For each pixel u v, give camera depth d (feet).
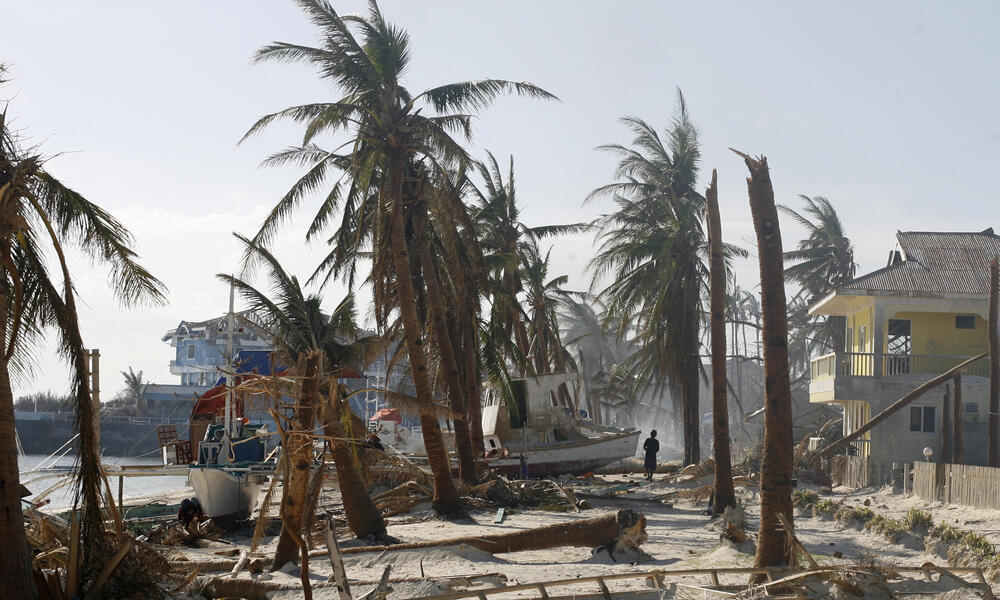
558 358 175.22
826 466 117.19
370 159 83.61
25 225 41.45
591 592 44.80
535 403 129.59
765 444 47.09
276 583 50.75
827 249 188.65
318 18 82.79
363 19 85.30
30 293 44.47
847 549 61.26
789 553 45.60
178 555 60.64
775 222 48.34
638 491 114.21
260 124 84.89
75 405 44.93
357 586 47.93
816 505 81.41
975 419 115.34
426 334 109.70
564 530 59.67
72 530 42.16
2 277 41.01
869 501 86.22
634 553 58.34
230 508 85.20
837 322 196.75
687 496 99.45
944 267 122.31
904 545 61.62
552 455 124.16
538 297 169.07
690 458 140.46
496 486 91.25
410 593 45.47
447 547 59.11
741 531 58.59
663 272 137.28
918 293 116.16
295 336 66.18
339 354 69.46
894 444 113.70
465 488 90.43
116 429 286.87
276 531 84.23
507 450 120.06
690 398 140.97
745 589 43.19
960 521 67.51
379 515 66.69
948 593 41.09
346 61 83.10
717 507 78.38
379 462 89.10
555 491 95.76
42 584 41.34
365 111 84.38
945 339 120.16
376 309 90.58
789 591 41.04
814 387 128.67
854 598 40.09
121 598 42.52
